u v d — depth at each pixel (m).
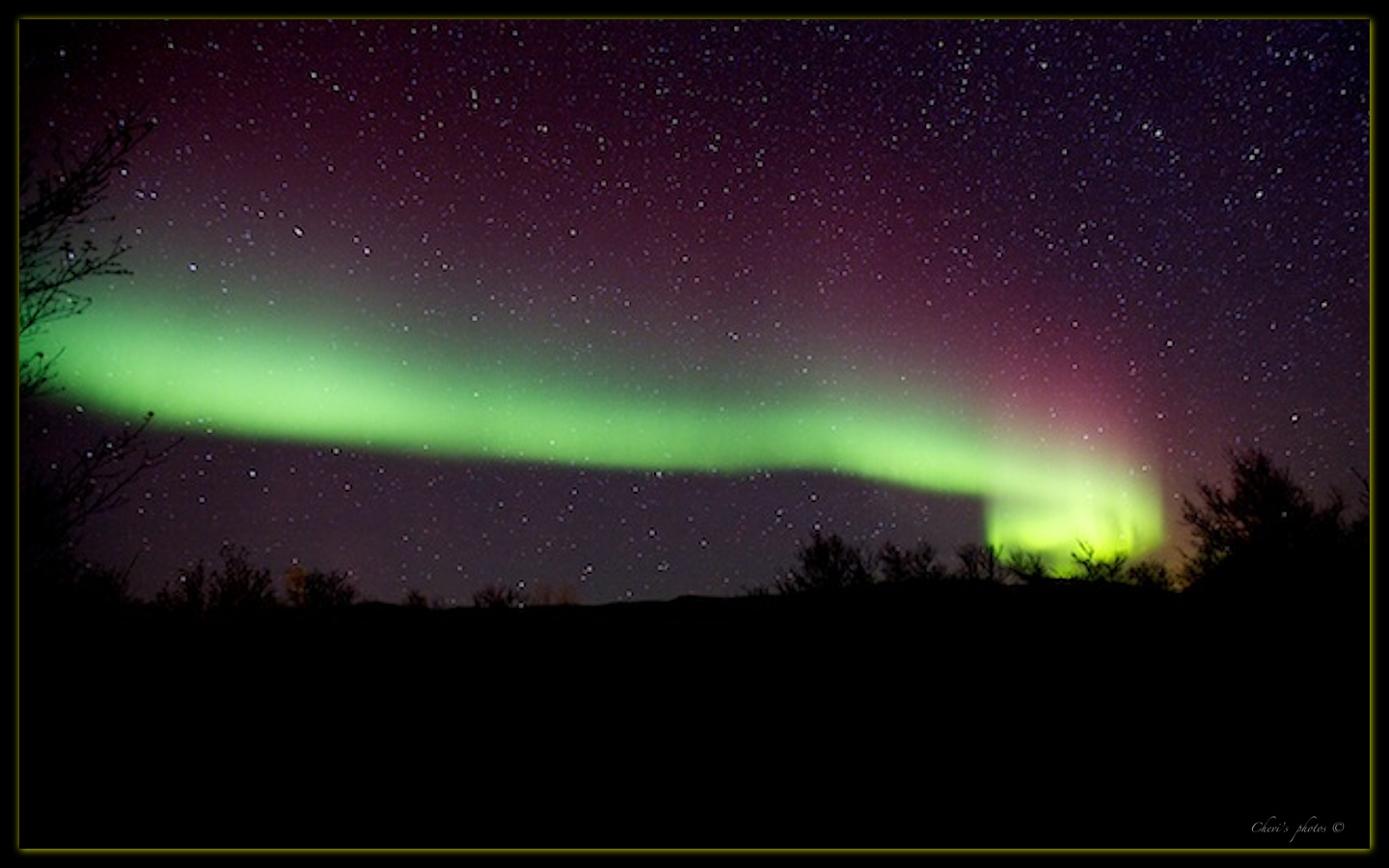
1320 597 3.98
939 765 2.70
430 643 4.00
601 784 2.61
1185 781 2.52
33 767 2.44
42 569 3.02
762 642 4.01
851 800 2.50
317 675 3.46
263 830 2.25
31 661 3.04
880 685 3.40
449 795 2.51
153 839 2.17
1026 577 5.86
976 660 3.62
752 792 2.55
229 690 3.19
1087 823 2.32
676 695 3.35
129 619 3.91
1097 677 3.34
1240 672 3.25
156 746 2.67
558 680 3.52
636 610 4.80
